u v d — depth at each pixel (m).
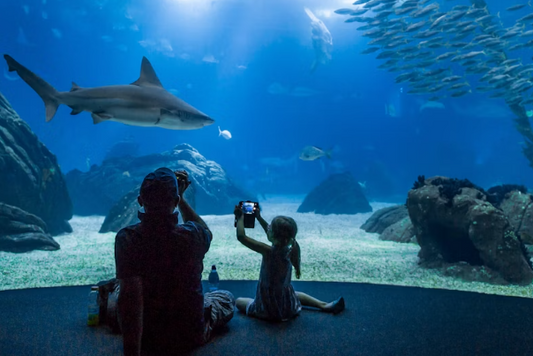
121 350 2.97
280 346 3.04
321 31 33.91
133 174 18.42
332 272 6.24
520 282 5.64
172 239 2.66
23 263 7.07
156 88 4.46
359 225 14.09
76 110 4.42
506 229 5.92
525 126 14.65
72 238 10.94
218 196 18.75
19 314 3.91
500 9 45.78
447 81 14.24
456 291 4.90
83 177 18.89
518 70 13.77
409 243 9.66
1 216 8.83
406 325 3.58
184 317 2.82
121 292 2.33
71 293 4.77
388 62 15.24
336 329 3.45
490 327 3.53
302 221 14.94
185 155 20.11
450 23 13.33
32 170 11.14
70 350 2.97
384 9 15.06
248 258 7.44
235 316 3.81
